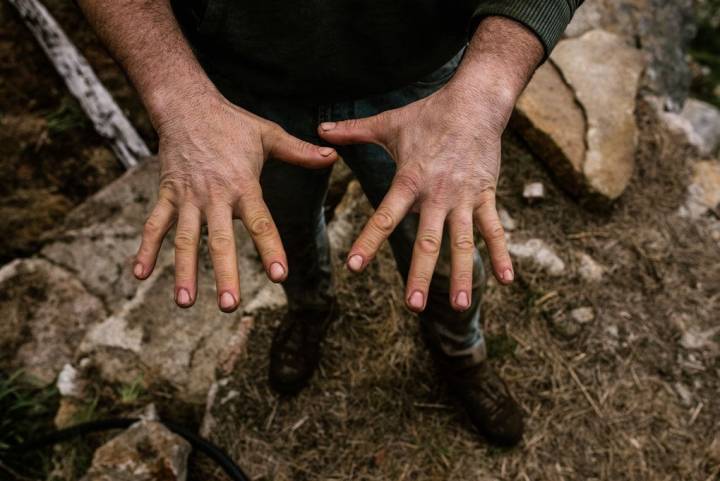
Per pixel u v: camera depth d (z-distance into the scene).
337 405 1.62
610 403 1.60
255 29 0.85
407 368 1.65
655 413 1.59
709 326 1.73
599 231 1.89
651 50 2.45
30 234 2.47
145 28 0.79
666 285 1.80
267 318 1.77
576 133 1.94
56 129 2.57
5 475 1.73
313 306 1.54
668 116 2.16
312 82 0.92
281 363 1.60
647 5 2.54
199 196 0.71
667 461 1.52
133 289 2.09
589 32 2.22
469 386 1.47
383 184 1.07
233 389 1.67
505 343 1.68
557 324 1.71
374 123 0.76
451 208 0.70
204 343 1.80
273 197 1.16
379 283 1.77
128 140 2.54
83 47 2.62
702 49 4.76
